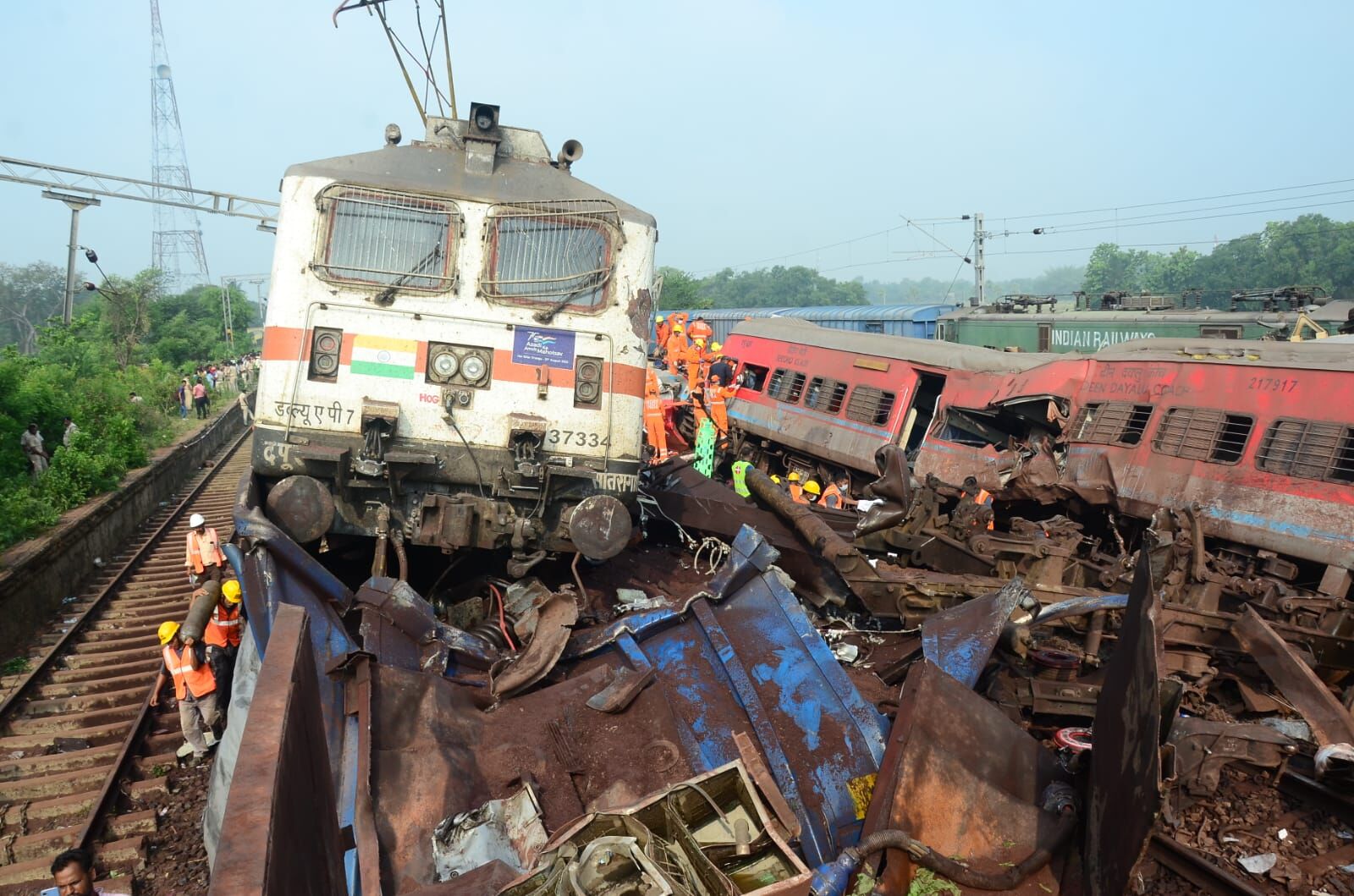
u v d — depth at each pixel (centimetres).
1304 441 1174
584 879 362
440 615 815
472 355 793
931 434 1783
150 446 2656
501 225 801
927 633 676
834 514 1178
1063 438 1508
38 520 1483
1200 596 939
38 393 2173
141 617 1364
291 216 775
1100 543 1328
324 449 757
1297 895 602
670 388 1861
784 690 625
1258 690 869
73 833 733
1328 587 1095
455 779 531
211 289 6862
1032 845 507
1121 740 461
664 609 702
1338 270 6650
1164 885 608
